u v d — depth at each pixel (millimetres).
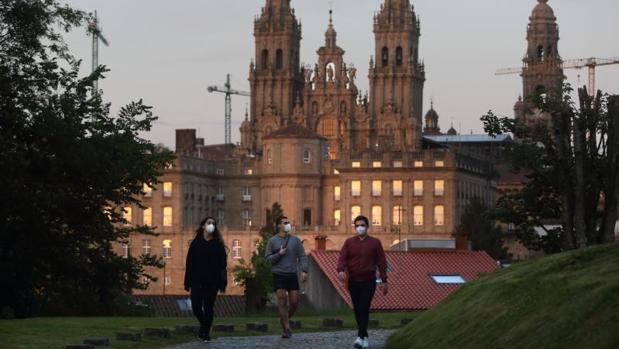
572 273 57438
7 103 133125
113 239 136625
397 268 162875
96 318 88812
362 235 70375
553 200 145000
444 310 65438
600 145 123062
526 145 144000
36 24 137875
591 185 122375
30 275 127812
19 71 137875
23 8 136875
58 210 129125
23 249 127625
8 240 127750
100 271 135250
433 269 163375
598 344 49594
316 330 84750
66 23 140250
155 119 143125
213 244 74625
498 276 64875
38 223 128500
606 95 123000
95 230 135250
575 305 53125
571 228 124500
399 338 66688
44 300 131375
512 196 147750
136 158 138000
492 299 61000
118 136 137875
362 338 69562
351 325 87625
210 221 74750
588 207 123375
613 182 111562
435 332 63281
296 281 77562
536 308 56438
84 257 135000
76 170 132125
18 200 126062
